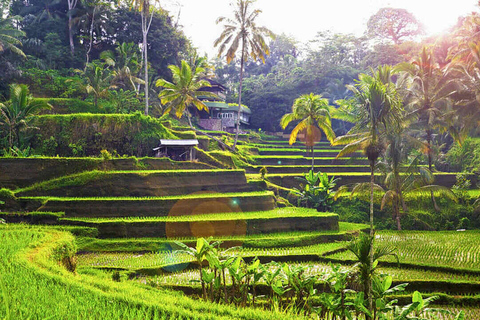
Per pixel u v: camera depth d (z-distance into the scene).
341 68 74.06
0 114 38.12
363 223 37.22
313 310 14.13
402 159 34.50
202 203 31.47
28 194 31.45
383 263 22.36
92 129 40.62
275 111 73.69
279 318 10.62
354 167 47.81
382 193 34.84
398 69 40.88
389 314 16.30
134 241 25.69
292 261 23.72
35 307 8.32
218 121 62.19
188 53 70.56
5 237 18.38
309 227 29.86
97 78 47.31
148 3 49.91
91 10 58.94
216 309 10.82
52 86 49.16
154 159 37.81
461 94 39.06
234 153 47.97
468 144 46.91
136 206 29.88
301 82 73.81
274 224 29.28
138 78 54.50
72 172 33.75
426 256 23.58
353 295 17.20
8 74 46.66
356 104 18.48
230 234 28.25
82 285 11.06
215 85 66.38
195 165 39.44
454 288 18.66
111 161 35.50
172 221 27.66
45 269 12.70
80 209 29.12
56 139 39.78
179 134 45.31
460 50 40.66
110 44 62.78
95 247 25.05
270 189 40.78
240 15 45.34
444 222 36.06
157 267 21.23
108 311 9.11
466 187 40.38
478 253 24.08
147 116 43.06
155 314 9.41
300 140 63.81
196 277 20.31
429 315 15.79
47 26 58.34
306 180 40.53
